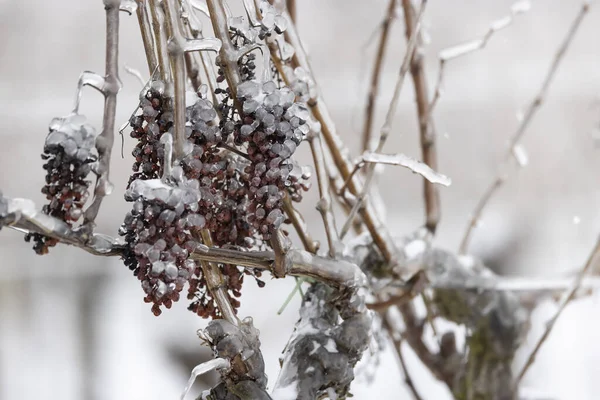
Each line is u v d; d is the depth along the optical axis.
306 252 1.92
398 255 2.15
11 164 7.14
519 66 6.95
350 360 1.95
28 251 7.01
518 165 2.87
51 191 1.72
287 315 5.49
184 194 1.71
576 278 2.41
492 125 6.81
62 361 6.25
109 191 1.74
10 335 6.53
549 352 4.64
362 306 1.96
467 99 6.79
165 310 6.39
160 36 1.78
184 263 1.72
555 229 6.36
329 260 1.93
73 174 1.72
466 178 6.80
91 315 6.62
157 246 1.70
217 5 1.80
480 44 2.30
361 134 2.72
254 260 1.85
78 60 7.98
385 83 6.17
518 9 2.25
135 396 5.77
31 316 6.66
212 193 1.82
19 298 6.79
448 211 6.75
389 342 3.11
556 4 6.88
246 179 1.84
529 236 6.14
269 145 1.76
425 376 5.00
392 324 2.79
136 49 6.14
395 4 2.62
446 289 2.34
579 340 4.67
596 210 6.46
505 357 2.42
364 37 7.24
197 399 1.89
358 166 2.03
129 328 6.46
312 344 1.94
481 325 2.38
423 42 2.46
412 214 6.73
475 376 2.46
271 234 1.80
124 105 5.80
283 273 1.87
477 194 6.80
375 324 2.33
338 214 6.06
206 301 1.91
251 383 1.86
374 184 2.74
